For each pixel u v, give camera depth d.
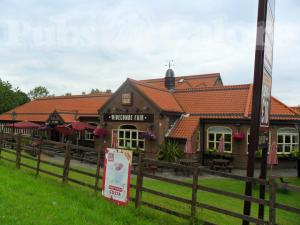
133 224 7.22
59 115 30.42
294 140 26.06
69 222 6.68
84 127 26.97
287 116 24.98
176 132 24.70
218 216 9.62
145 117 24.69
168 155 22.55
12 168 13.23
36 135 35.25
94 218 7.12
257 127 6.84
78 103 35.84
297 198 14.87
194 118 25.67
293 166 25.89
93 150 10.05
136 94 25.42
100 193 9.54
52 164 11.61
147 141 24.44
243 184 17.80
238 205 12.15
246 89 26.66
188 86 40.16
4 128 40.16
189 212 8.68
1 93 54.97
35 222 6.43
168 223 7.52
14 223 6.23
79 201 8.60
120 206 8.41
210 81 40.69
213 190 7.10
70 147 10.91
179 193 12.84
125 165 8.66
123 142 26.05
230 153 24.44
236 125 24.11
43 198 8.45
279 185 6.07
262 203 6.31
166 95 28.34
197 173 7.39
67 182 10.89
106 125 27.22
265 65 7.11
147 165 20.03
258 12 6.91
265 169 7.64
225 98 26.73
